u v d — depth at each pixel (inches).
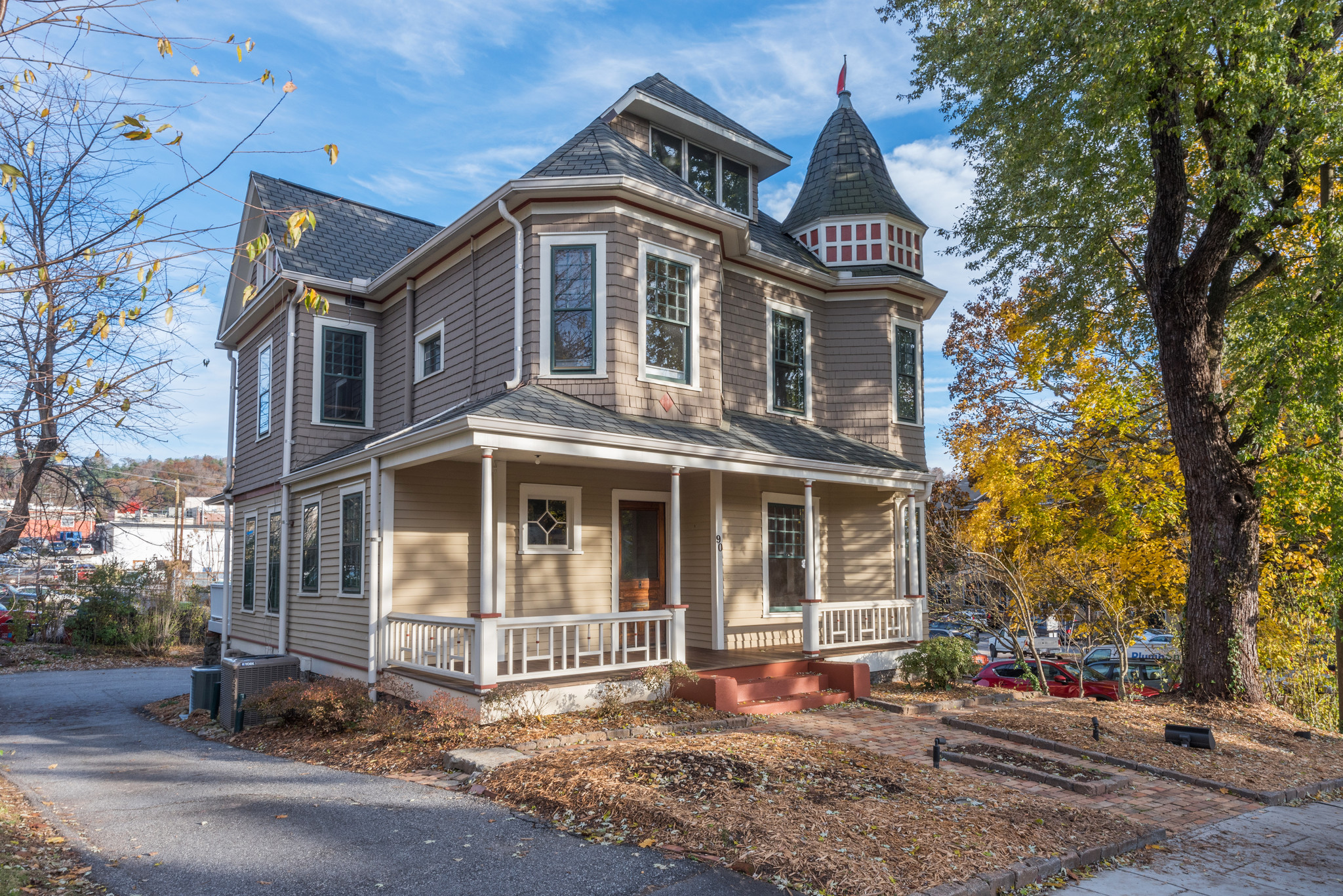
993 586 737.0
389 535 434.9
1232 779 338.0
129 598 1092.5
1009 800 269.4
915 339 644.7
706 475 534.3
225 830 235.9
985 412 905.5
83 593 1069.8
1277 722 449.4
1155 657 737.6
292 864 206.2
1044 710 452.1
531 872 199.9
